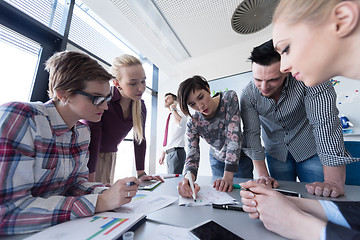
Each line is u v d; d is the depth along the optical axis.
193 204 0.52
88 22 2.00
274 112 0.94
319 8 0.28
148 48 2.43
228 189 0.68
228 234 0.32
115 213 0.44
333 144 0.68
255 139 0.96
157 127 3.26
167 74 3.19
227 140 0.93
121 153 2.85
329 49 0.30
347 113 1.79
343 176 0.66
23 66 1.26
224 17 1.83
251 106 1.01
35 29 1.31
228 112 0.96
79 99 0.54
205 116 1.05
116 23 1.91
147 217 0.44
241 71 2.58
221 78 2.71
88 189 0.60
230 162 0.84
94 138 0.90
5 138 0.38
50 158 0.51
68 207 0.41
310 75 0.34
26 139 0.43
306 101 0.80
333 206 0.37
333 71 0.32
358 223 0.31
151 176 0.95
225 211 0.47
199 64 2.85
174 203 0.54
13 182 0.38
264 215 0.36
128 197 0.47
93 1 1.60
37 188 0.49
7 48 1.17
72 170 0.60
